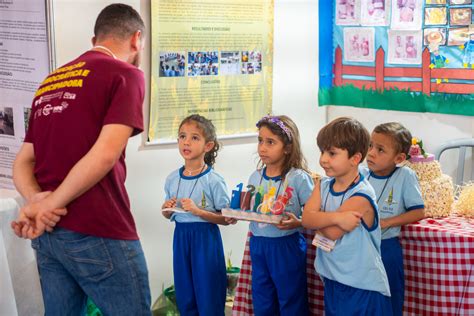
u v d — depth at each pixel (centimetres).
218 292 330
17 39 344
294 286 298
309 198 275
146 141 379
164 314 379
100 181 223
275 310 308
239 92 412
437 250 290
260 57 418
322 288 311
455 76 378
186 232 325
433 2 384
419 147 320
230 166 417
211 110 402
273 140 297
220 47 399
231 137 412
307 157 454
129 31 242
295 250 298
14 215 326
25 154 239
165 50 377
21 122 348
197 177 328
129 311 229
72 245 222
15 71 348
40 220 216
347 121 260
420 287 298
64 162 224
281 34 429
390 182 293
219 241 330
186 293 331
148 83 375
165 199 357
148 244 388
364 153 261
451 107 382
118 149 217
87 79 224
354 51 437
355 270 258
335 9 446
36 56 338
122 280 228
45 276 233
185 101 390
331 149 258
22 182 232
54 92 229
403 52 405
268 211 291
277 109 433
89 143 223
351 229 254
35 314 337
